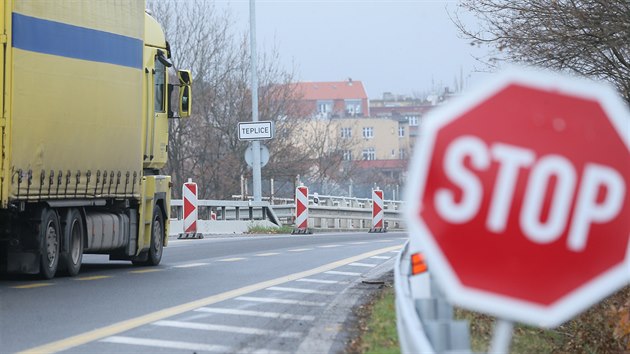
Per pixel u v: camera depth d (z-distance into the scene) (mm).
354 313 30312
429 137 10320
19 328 26766
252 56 93875
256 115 93875
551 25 38219
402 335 17672
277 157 139375
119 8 44531
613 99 10219
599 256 10344
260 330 26797
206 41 139250
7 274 42656
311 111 184875
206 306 31719
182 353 23172
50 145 38844
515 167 10305
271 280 40344
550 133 10266
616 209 10289
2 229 39125
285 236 84312
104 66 43156
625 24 36219
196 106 134875
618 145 10242
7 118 35875
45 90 38375
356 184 185375
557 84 10273
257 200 96250
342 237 81938
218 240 74188
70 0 40219
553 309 10375
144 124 48688
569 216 10336
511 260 10359
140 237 47531
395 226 133250
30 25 37312
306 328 27188
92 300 33000
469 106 10320
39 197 38156
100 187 43156
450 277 10312
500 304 10391
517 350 29094
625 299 34781
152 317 29031
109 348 23766
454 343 14461
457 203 10320
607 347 32406
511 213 10320
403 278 20500
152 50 49812
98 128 42688
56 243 40656
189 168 134500
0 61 35812
